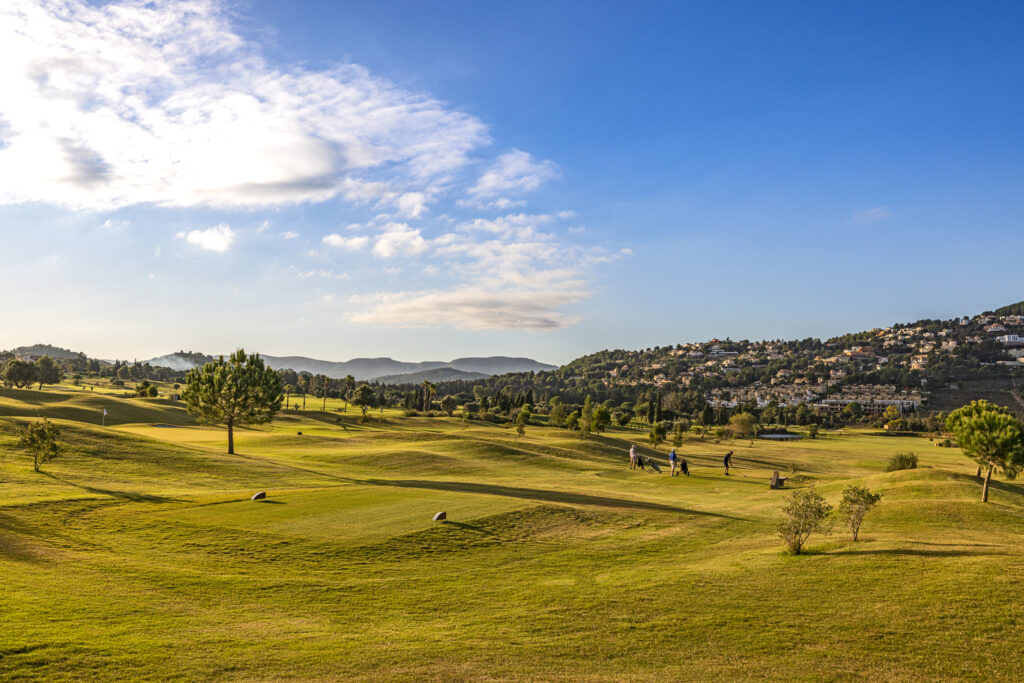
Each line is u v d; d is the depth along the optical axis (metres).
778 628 18.95
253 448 80.88
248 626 19.98
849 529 34.56
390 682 15.67
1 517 31.98
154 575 25.03
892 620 18.94
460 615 21.36
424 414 188.50
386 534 31.92
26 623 18.70
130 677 15.62
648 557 29.38
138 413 124.81
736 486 62.28
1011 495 51.91
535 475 69.44
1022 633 17.45
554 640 18.75
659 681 15.66
